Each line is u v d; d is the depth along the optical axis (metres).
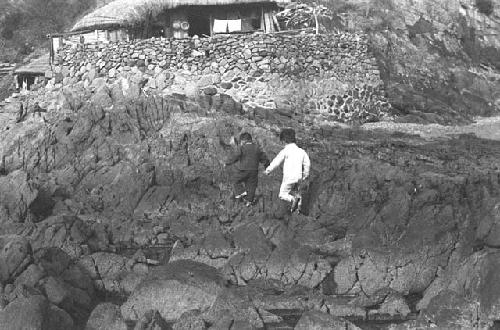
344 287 13.80
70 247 15.35
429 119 35.03
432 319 11.86
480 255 12.62
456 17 45.59
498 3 48.16
